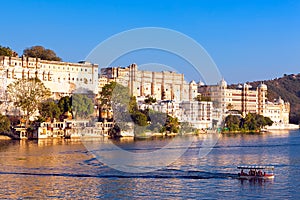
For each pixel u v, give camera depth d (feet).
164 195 264.11
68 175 314.96
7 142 612.29
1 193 263.90
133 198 257.14
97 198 256.73
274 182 301.22
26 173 322.96
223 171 339.98
